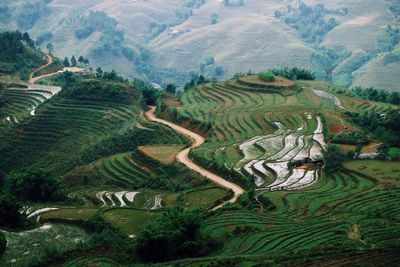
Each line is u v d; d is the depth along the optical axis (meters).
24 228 60.97
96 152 100.75
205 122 101.56
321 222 52.28
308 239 47.91
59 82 150.00
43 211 66.88
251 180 71.00
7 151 109.75
